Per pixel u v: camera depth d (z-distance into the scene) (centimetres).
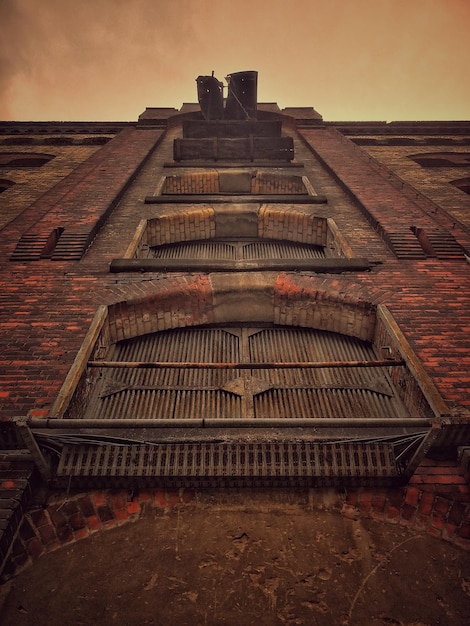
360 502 287
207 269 502
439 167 1052
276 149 976
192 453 293
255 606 228
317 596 232
